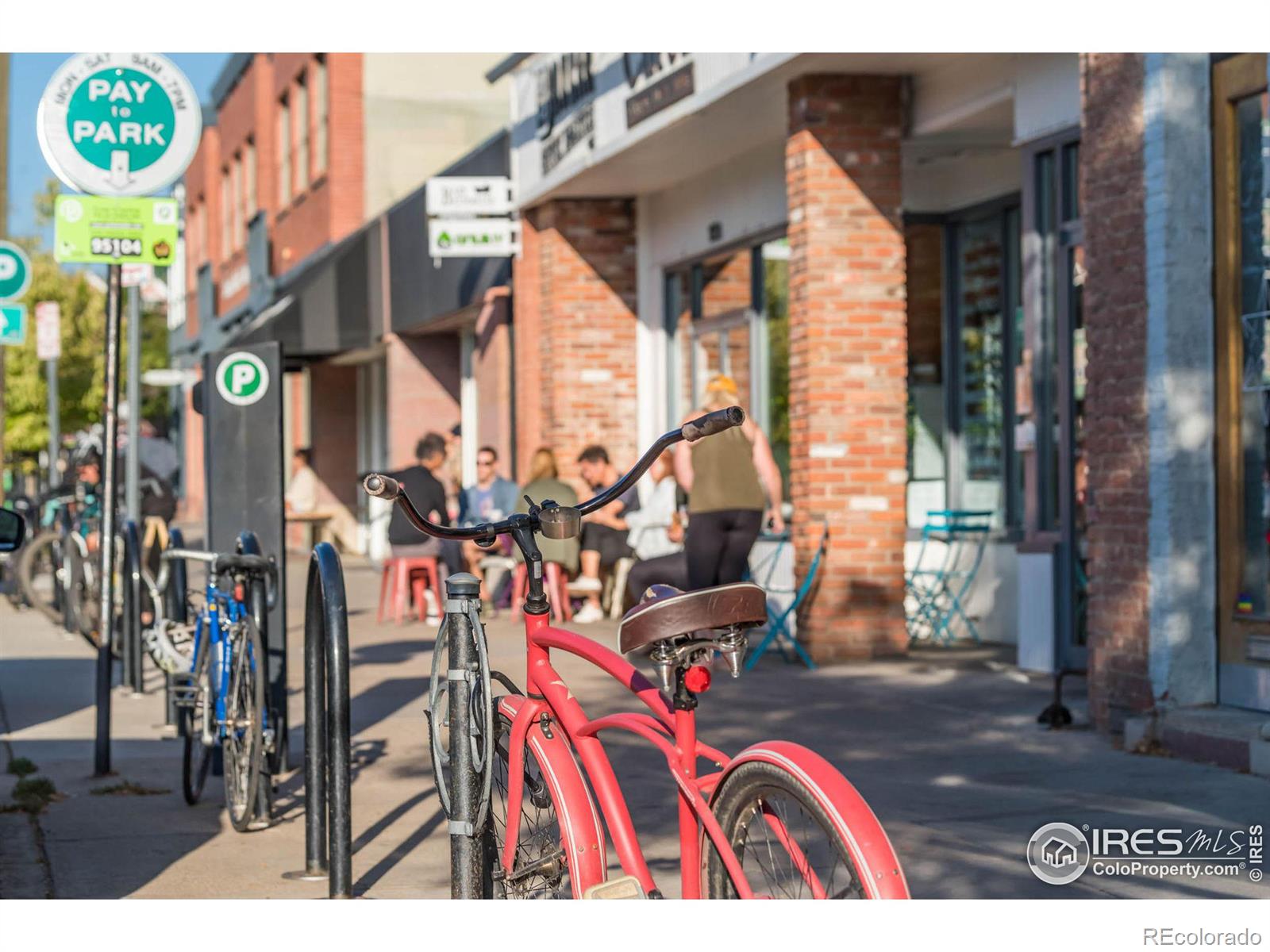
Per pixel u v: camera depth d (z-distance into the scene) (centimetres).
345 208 2577
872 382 1157
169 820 677
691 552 1063
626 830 409
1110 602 837
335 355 2689
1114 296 831
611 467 1458
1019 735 841
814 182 1151
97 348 3300
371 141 2583
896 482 1161
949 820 640
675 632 373
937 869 562
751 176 1448
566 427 1664
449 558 1522
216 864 596
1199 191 798
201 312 3956
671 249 1625
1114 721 832
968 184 1295
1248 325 782
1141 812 650
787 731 861
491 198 1736
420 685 1058
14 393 3188
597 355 1675
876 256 1159
